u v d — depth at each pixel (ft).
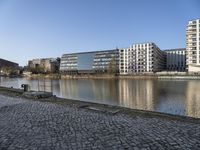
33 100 52.85
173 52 620.08
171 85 213.05
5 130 26.22
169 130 25.04
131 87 198.70
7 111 38.34
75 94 143.74
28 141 22.17
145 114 34.30
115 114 34.45
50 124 28.71
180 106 89.51
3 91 78.13
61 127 27.17
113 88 190.90
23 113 36.22
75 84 258.78
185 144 20.49
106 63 551.18
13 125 28.50
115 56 535.19
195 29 367.25
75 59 615.16
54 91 163.73
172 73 372.99
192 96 122.31
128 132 24.57
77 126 27.48
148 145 20.42
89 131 25.23
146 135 23.38
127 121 29.68
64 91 164.76
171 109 82.84
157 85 217.56
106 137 22.98
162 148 19.61
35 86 197.06
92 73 540.52
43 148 20.20
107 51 552.82
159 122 28.89
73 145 20.85
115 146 20.36
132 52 506.89
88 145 20.79
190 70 369.91
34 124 28.81
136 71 500.74
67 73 587.27
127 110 37.78
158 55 539.29
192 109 82.48
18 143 21.62
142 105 93.91
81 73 576.61
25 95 61.87
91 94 143.13
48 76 530.68
